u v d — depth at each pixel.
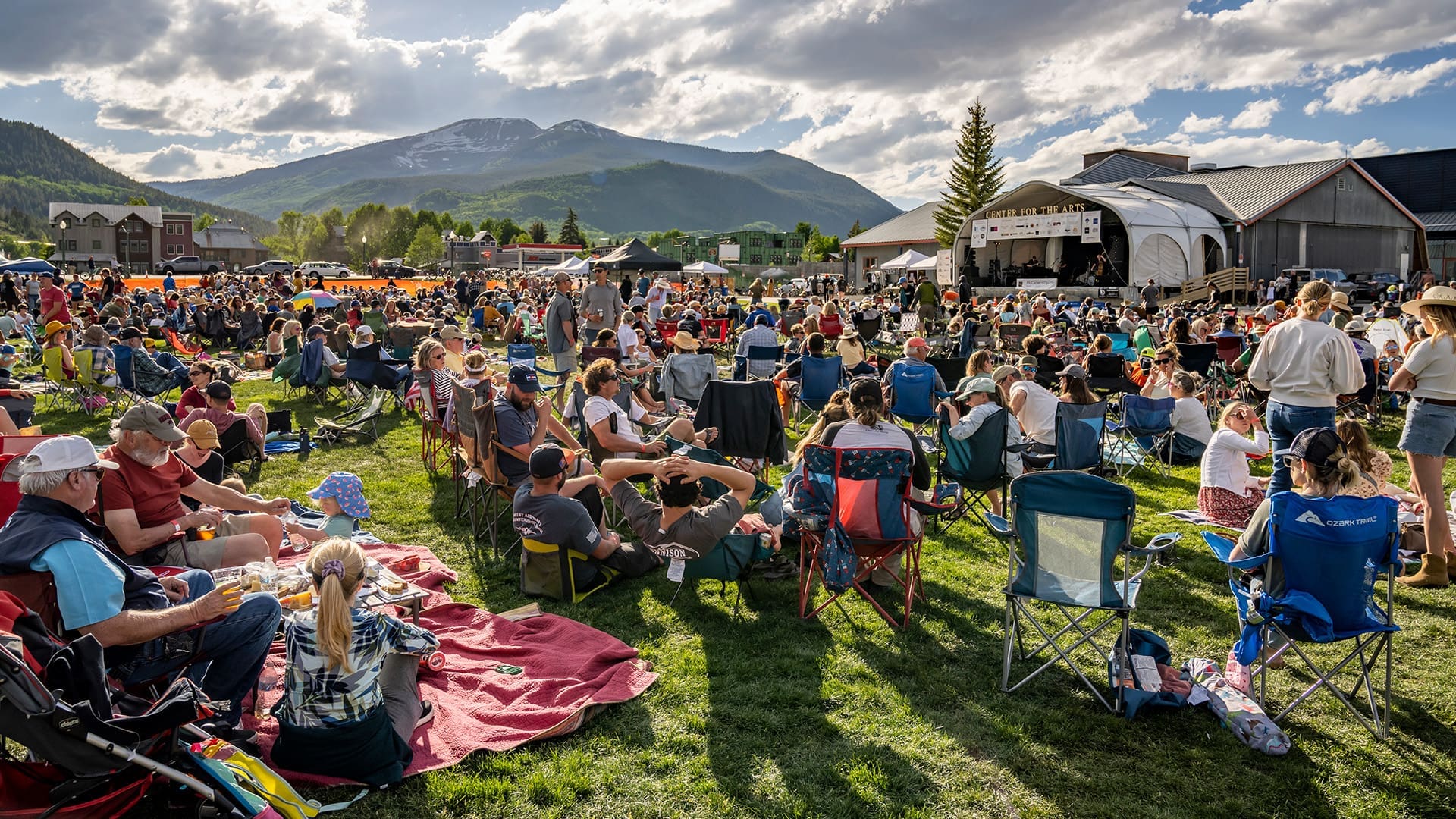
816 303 21.12
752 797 3.65
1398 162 57.62
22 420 8.66
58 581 3.37
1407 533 6.26
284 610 4.35
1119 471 9.05
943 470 7.22
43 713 2.88
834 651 4.96
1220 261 37.47
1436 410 5.70
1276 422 6.27
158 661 3.64
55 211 94.94
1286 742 3.98
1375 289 34.81
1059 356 14.45
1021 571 4.55
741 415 7.43
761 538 5.64
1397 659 4.86
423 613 5.24
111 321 16.45
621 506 5.52
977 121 58.75
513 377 6.46
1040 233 37.97
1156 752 4.00
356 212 142.38
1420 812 3.59
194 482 5.07
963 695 4.49
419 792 3.63
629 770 3.83
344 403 12.88
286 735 3.57
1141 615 5.49
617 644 4.87
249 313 19.61
